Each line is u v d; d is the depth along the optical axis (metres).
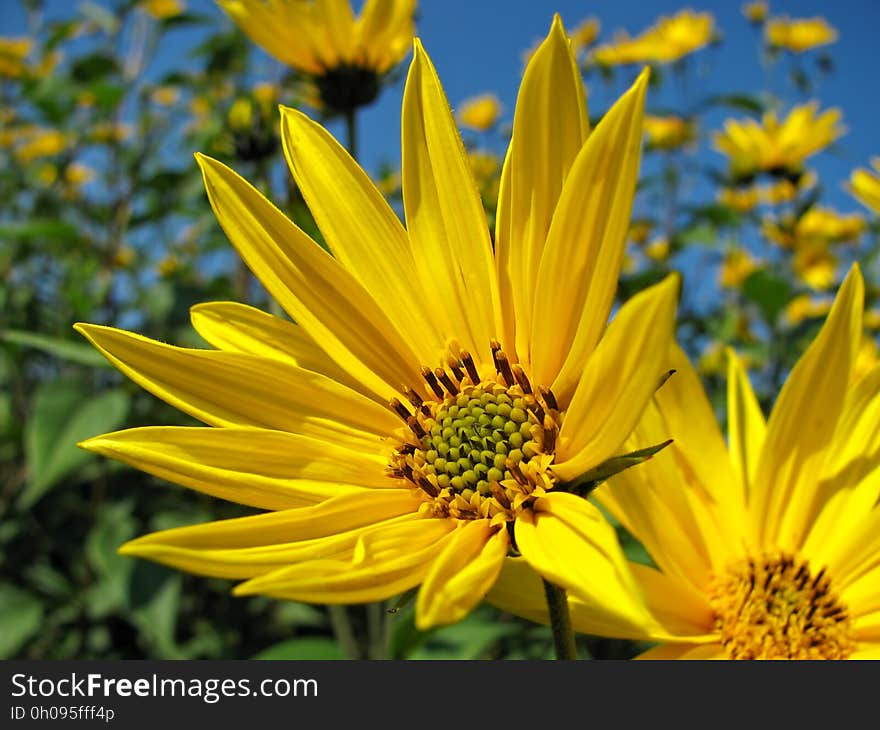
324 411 0.15
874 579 0.15
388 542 0.13
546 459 0.13
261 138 0.27
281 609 0.35
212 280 0.33
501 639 0.24
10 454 0.37
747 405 0.18
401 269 0.15
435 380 0.15
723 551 0.16
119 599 0.27
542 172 0.13
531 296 0.14
